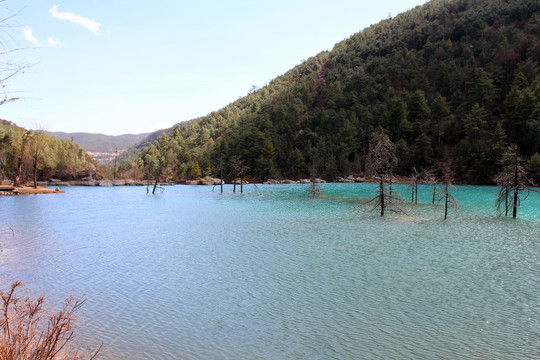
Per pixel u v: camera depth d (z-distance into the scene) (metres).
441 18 186.25
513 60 124.69
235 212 41.75
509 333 10.41
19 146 95.81
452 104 124.56
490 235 26.03
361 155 128.38
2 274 17.05
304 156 134.38
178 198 65.56
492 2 168.12
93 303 13.17
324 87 178.25
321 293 14.07
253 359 9.05
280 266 18.08
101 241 25.12
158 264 18.73
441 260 18.97
